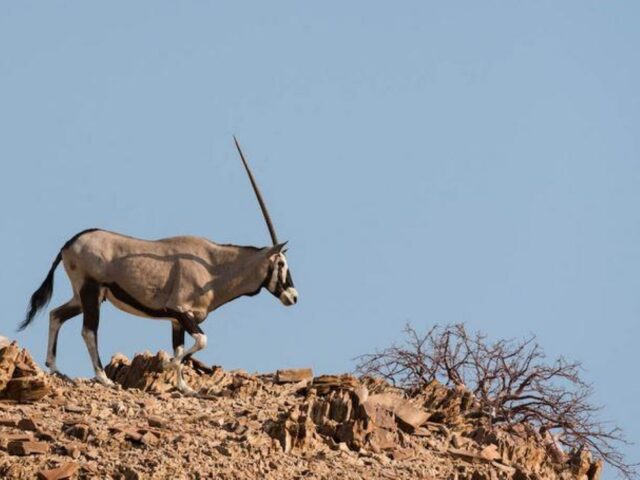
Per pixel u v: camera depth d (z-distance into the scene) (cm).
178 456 7431
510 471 8138
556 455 8656
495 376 8781
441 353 8875
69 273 8731
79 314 8819
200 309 8806
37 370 8119
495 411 8725
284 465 7581
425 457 8125
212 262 8850
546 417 8700
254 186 9200
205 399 8531
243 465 7469
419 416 8444
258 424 7988
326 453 7862
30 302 8781
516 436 8625
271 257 8906
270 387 8862
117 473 7194
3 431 7494
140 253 8744
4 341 8188
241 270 8862
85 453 7350
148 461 7331
